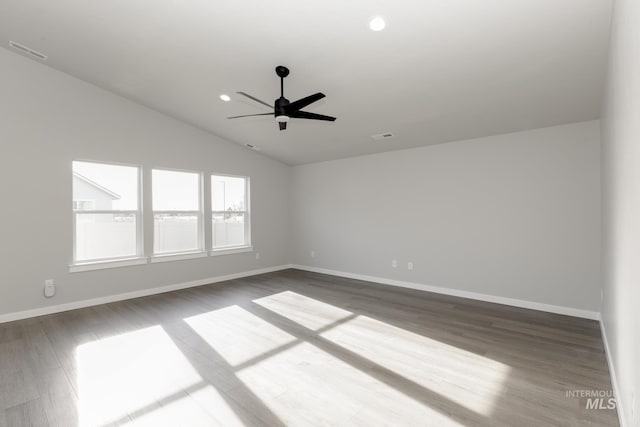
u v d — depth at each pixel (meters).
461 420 1.96
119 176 4.69
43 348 2.98
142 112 4.82
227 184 6.10
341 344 3.06
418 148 5.18
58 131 4.06
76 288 4.20
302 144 5.67
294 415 2.02
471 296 4.64
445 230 4.88
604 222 3.11
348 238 6.18
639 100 1.30
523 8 2.25
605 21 2.26
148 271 4.88
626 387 1.76
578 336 3.23
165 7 2.73
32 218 3.88
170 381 2.41
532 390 2.28
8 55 3.72
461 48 2.74
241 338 3.21
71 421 1.96
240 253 6.18
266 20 2.71
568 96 3.26
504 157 4.33
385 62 3.07
